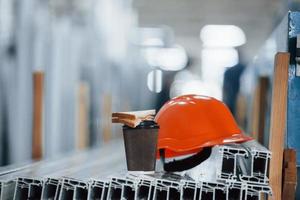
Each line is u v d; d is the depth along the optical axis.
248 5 6.04
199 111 1.62
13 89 2.47
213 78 9.78
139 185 1.42
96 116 4.32
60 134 3.23
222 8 6.36
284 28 1.74
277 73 1.58
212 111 1.62
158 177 1.45
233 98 8.23
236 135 1.57
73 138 3.53
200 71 9.85
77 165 2.12
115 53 4.97
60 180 1.43
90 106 4.14
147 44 8.45
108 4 4.32
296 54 1.60
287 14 1.66
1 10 2.36
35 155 2.52
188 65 9.74
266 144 2.36
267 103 2.43
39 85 2.51
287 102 1.63
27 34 2.58
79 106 3.59
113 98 5.06
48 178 1.45
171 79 9.48
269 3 5.90
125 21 5.39
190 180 1.41
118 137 5.41
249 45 8.83
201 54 9.62
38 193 1.52
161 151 1.59
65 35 3.34
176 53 9.34
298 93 1.62
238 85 8.23
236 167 1.50
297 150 1.63
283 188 1.54
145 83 7.92
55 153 3.05
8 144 2.46
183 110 1.62
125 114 1.49
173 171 1.56
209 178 1.45
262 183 1.40
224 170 1.51
